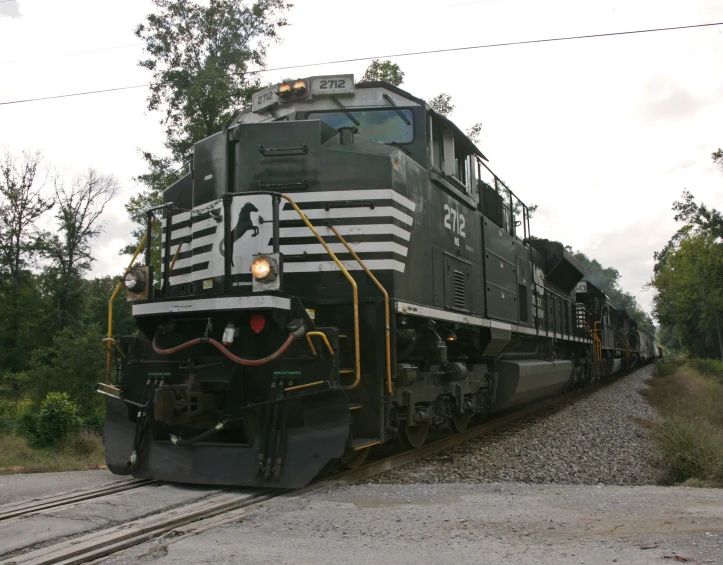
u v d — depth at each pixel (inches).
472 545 153.6
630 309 5196.9
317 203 264.5
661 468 293.9
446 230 333.7
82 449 434.9
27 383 1053.2
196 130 877.2
